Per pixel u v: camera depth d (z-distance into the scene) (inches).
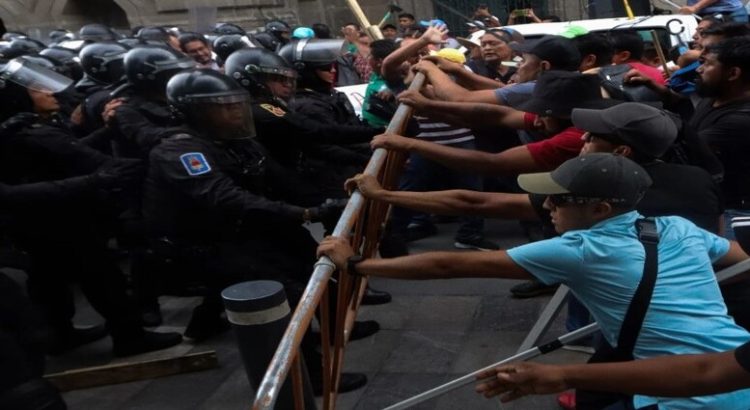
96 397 156.9
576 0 528.4
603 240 82.9
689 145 118.7
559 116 122.2
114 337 171.6
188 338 177.5
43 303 169.5
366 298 189.3
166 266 154.7
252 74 163.2
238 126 144.7
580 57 159.2
